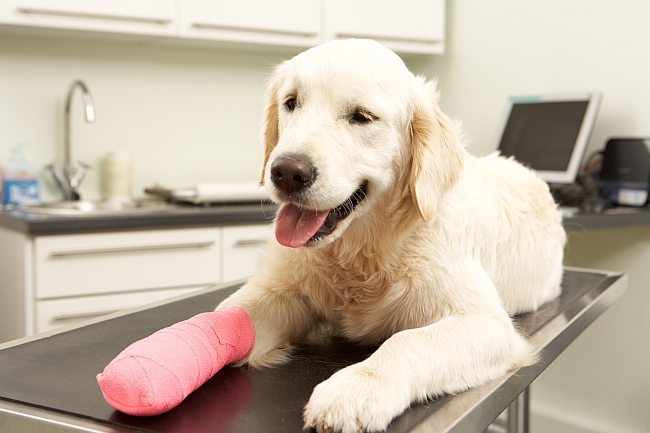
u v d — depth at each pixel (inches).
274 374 38.3
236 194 107.0
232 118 128.5
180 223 93.3
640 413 96.4
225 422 30.4
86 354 39.8
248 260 100.7
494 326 40.3
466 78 126.6
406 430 30.6
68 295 87.1
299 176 38.4
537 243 56.1
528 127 106.3
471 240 44.7
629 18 98.0
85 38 109.9
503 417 103.5
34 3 92.7
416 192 42.0
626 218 85.7
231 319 38.5
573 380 105.0
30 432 30.8
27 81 107.7
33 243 84.5
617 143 95.5
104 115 115.2
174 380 31.2
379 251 43.6
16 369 36.8
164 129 121.5
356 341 47.0
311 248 41.4
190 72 123.0
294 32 113.1
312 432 29.6
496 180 55.0
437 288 42.6
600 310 60.9
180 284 95.4
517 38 115.6
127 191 113.3
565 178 98.0
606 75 101.9
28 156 108.8
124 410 30.5
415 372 34.2
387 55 44.1
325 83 42.0
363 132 41.9
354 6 117.0
